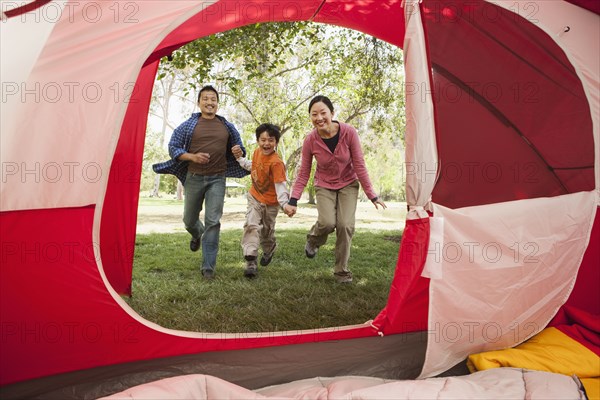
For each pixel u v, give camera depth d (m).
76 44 2.26
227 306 3.60
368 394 2.15
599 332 2.76
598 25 2.87
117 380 2.38
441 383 2.29
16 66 2.18
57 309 2.26
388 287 4.22
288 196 4.28
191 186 4.38
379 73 10.51
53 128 2.21
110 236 3.70
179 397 2.12
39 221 2.20
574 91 2.73
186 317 3.35
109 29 2.31
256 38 8.09
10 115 2.15
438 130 2.31
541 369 2.50
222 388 2.22
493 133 2.51
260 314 3.43
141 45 2.37
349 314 3.48
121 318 2.38
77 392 2.30
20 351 2.23
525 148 2.57
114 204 3.69
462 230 2.38
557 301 2.79
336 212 4.18
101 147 2.28
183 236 7.45
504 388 2.26
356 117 14.23
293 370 2.56
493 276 2.45
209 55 7.68
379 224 9.62
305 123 13.31
